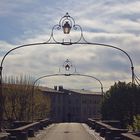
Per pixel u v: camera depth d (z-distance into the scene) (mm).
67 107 148875
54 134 46719
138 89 47219
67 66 44875
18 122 51594
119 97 73812
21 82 88188
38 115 98188
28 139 37969
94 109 158750
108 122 54594
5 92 82938
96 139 38656
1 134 24891
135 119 40500
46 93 138375
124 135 25500
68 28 28484
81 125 81562
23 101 85062
